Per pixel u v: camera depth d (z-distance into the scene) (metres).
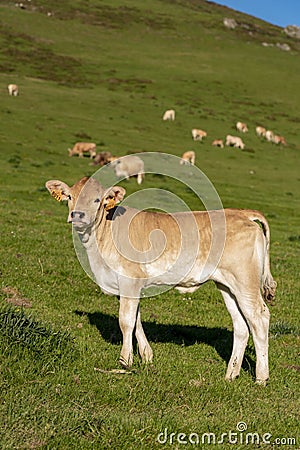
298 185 54.31
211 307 15.83
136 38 148.75
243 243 9.89
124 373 9.34
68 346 9.63
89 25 153.38
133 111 80.19
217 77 116.25
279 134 82.19
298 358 11.91
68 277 16.44
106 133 64.75
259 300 10.02
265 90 110.56
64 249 20.00
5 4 156.88
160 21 171.62
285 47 167.50
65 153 53.06
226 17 196.00
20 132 58.41
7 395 7.86
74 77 99.00
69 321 12.15
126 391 8.57
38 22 144.00
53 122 65.56
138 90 95.81
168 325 13.24
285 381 10.35
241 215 10.23
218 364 10.77
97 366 9.58
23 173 41.59
